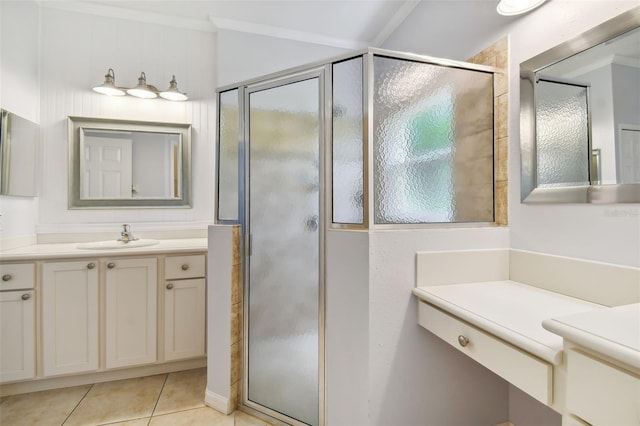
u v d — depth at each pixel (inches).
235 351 65.2
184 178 97.7
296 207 59.6
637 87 38.1
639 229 38.2
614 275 40.4
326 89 54.9
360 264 49.5
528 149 52.4
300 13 91.3
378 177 51.0
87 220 90.5
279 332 61.9
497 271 55.3
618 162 40.1
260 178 63.4
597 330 26.0
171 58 96.3
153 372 80.8
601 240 42.4
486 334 37.9
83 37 89.8
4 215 74.4
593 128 42.8
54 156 88.0
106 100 92.1
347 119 53.4
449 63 55.3
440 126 55.3
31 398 70.0
